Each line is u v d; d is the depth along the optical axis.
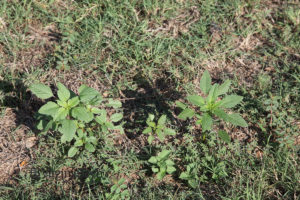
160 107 1.32
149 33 1.44
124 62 1.39
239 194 1.12
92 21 1.44
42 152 1.21
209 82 1.15
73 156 1.20
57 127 1.14
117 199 1.10
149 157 1.21
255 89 1.35
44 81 1.34
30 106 1.31
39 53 1.40
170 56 1.40
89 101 1.13
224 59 1.42
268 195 1.14
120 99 1.33
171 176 1.19
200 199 1.12
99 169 1.17
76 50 1.38
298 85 1.34
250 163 1.20
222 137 1.14
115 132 1.27
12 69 1.35
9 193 1.13
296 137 1.25
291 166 1.16
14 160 1.20
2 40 1.39
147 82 1.37
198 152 1.21
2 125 1.26
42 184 1.15
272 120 1.26
